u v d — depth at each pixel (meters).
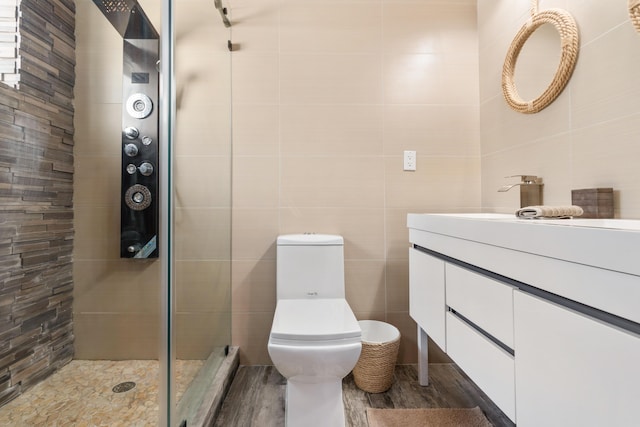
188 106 1.15
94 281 1.02
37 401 1.00
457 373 1.63
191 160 1.18
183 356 1.11
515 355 0.78
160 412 0.98
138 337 1.01
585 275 0.59
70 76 1.03
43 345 1.01
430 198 1.76
